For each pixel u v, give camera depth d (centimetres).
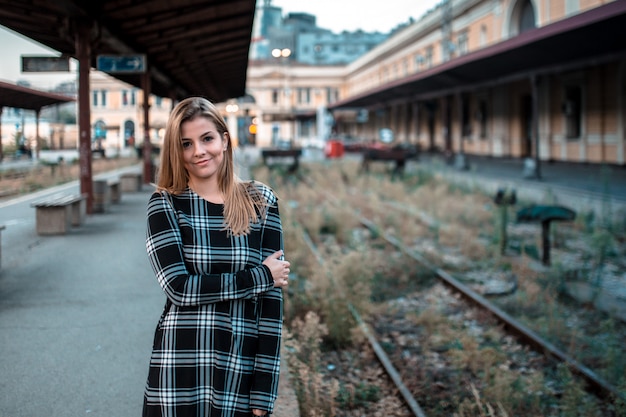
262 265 230
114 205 1582
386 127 6231
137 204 1603
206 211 231
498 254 1076
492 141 3909
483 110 4106
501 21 3603
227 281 220
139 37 1552
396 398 528
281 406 417
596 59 1988
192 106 233
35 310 632
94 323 591
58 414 398
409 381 557
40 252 938
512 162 3369
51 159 3203
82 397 424
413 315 759
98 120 5944
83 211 1216
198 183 236
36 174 2192
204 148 230
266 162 3127
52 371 470
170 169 233
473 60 2358
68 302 662
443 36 4359
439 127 5006
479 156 4100
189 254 224
